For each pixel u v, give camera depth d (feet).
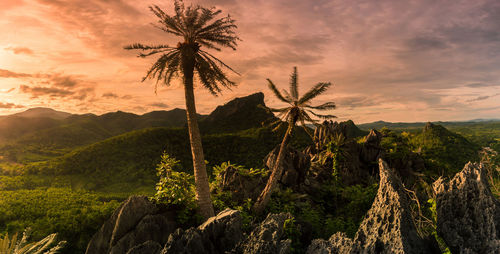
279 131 59.67
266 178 67.21
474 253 16.02
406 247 15.98
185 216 41.55
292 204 57.31
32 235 86.02
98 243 37.11
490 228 15.79
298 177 70.64
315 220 49.08
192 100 48.44
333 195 66.39
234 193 56.59
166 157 52.11
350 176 76.54
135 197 39.06
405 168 87.71
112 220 38.17
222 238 25.03
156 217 37.81
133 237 35.53
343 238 18.84
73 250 82.94
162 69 45.44
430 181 82.43
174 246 21.48
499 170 26.16
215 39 47.78
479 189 17.15
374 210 19.27
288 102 56.18
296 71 55.21
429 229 23.82
